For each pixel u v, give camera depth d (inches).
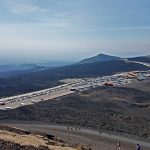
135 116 6924.2
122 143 4660.4
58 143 3255.4
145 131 5689.0
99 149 4173.2
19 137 2930.6
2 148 2353.6
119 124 6210.6
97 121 6446.9
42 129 5457.7
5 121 6181.1
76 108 7736.2
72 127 5728.3
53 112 7150.6
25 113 7022.6
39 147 2610.7
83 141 4638.3
